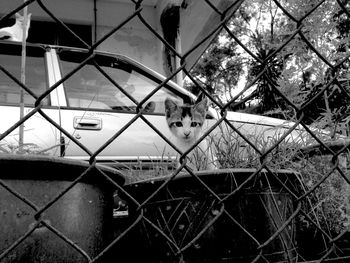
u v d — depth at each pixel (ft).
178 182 4.26
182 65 2.93
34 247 3.02
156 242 4.32
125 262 4.66
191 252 4.10
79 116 9.56
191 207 4.22
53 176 3.21
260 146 5.70
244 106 10.96
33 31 19.86
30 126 8.93
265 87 7.13
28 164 3.06
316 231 5.91
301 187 5.08
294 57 6.93
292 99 6.58
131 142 9.88
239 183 4.25
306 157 5.90
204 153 5.57
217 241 4.11
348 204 6.29
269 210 4.32
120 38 21.13
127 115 10.21
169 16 20.26
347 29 7.03
